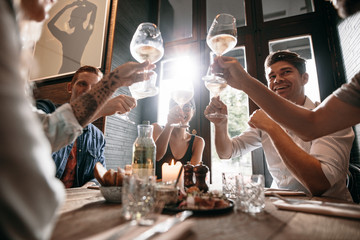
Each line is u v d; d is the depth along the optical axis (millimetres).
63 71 2602
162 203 563
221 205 602
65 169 1591
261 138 1477
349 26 1870
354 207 591
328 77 2203
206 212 547
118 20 2531
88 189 1077
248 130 1655
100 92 649
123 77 697
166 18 3158
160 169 1696
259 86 781
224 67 823
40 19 386
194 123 2572
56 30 2785
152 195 553
